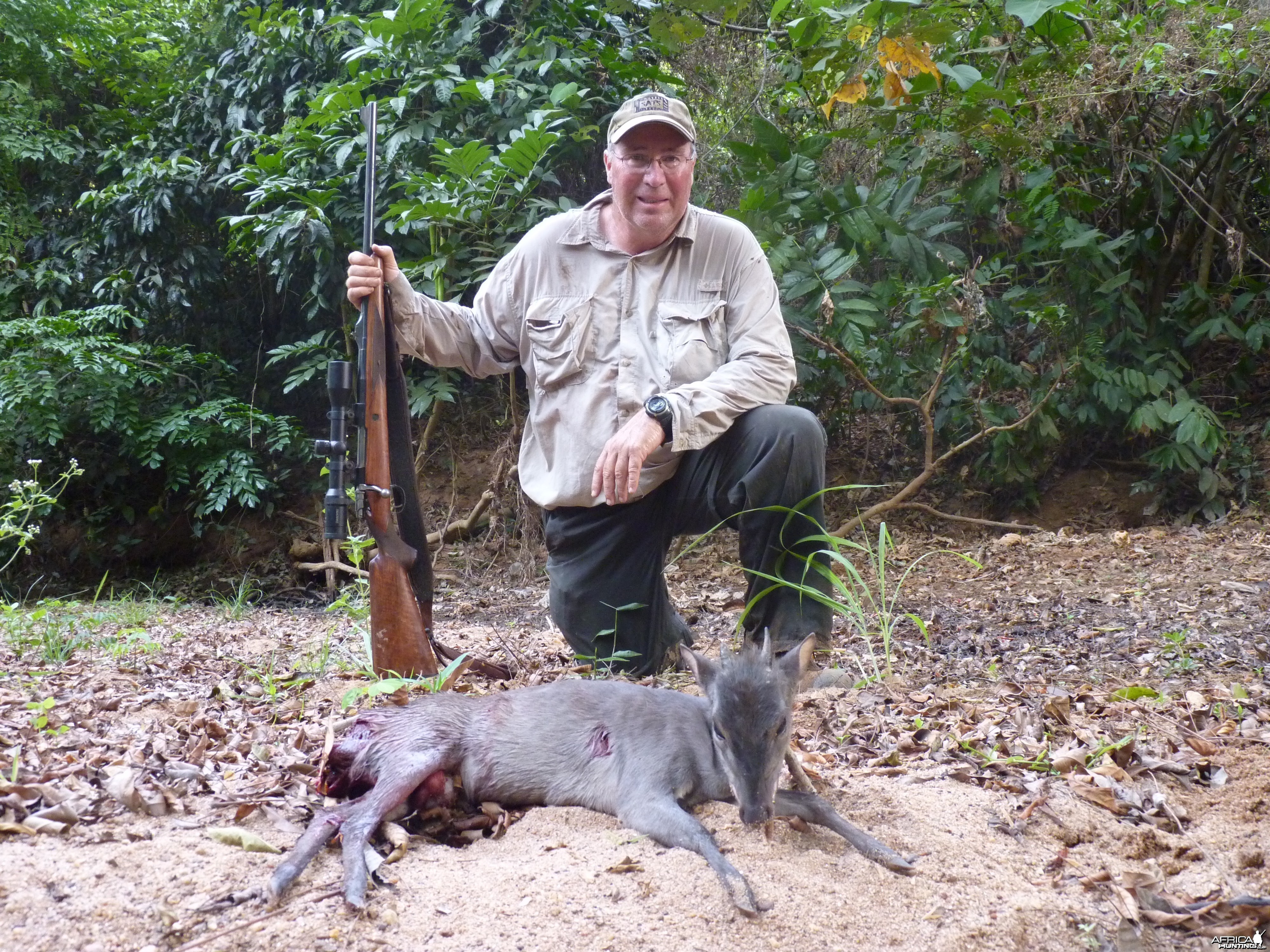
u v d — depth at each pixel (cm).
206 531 959
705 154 845
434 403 862
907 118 737
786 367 420
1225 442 800
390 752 271
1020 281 851
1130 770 317
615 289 423
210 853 241
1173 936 240
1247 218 873
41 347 874
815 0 536
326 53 881
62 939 209
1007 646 497
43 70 1052
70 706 348
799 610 418
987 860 254
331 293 862
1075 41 705
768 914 222
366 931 216
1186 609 552
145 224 904
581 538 442
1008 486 841
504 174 722
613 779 271
